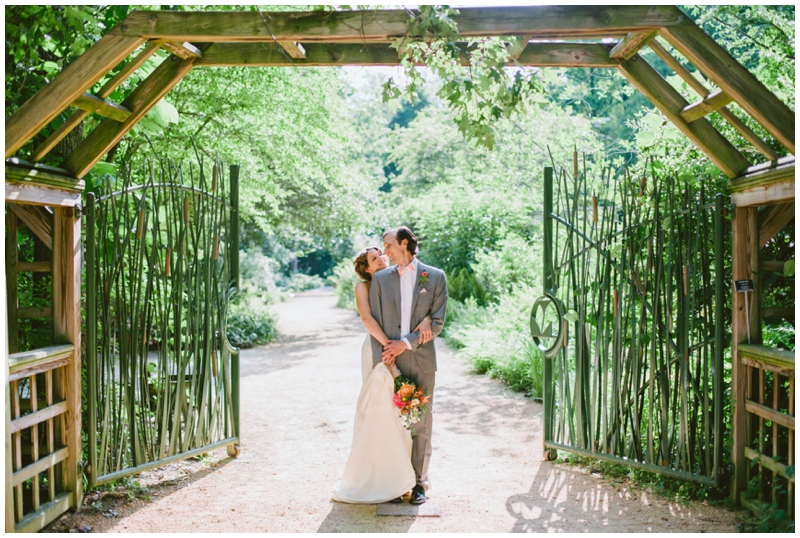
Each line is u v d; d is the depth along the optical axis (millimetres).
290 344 12586
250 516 3811
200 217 4742
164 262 4590
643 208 4488
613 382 4578
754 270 3793
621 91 13977
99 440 4062
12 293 3752
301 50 3893
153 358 7750
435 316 4125
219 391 4957
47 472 3910
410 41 3318
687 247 4184
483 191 16031
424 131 23688
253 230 18266
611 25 3314
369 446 4086
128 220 4203
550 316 8125
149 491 4230
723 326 3932
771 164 3559
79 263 3812
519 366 7762
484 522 3715
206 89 8742
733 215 3889
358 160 18297
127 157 5855
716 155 3889
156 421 4449
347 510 3918
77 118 3594
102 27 4922
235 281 5266
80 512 3764
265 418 6500
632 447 4453
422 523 3709
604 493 4203
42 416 3473
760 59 6430
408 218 19203
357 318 17891
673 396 4289
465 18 3367
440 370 9008
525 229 13891
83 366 4273
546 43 4055
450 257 15078
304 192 15516
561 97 13227
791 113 3252
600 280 4648
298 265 43344
